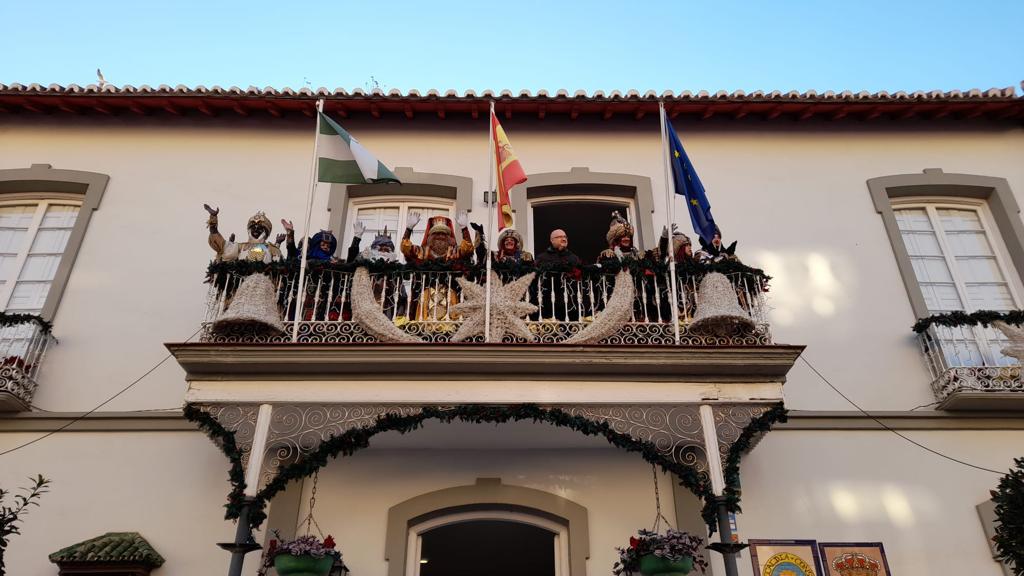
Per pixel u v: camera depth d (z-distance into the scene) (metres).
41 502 6.97
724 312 6.64
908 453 7.50
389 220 9.29
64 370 7.70
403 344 6.34
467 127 9.66
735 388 6.53
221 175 9.14
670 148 7.99
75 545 6.57
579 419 6.29
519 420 6.77
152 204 8.85
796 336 8.22
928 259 9.08
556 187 9.34
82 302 8.12
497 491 7.13
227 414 6.29
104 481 7.09
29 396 7.43
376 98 9.29
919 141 9.74
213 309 6.98
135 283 8.29
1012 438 7.61
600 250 12.65
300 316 6.68
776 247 8.84
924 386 7.92
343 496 7.07
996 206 9.33
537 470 7.29
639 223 9.10
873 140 9.73
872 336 8.23
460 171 9.34
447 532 10.71
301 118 9.60
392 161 9.37
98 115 9.49
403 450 7.37
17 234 8.85
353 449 6.13
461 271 6.97
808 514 7.14
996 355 8.14
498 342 6.39
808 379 7.92
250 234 7.70
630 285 6.86
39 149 9.20
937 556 7.00
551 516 7.10
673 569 6.03
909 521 7.16
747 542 6.95
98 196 8.83
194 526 6.90
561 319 7.24
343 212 9.09
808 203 9.19
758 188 9.30
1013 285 8.86
